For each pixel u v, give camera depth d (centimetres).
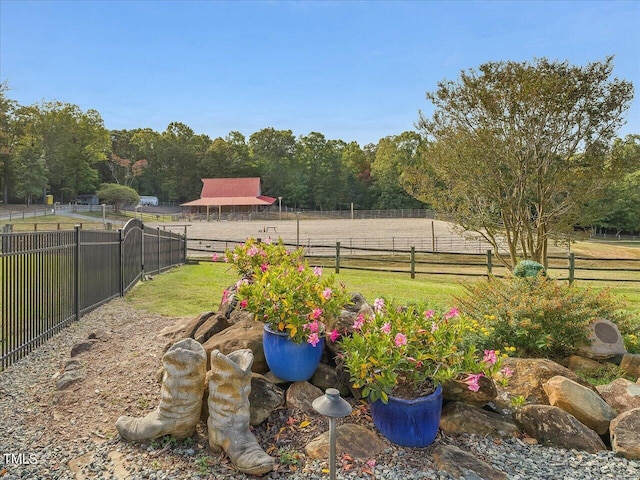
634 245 3369
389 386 271
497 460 277
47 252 532
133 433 284
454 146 955
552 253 2248
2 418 331
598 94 877
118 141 8100
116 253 824
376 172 7550
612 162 902
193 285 980
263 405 302
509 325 460
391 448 277
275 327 331
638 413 306
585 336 450
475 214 995
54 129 5869
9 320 454
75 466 264
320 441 277
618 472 269
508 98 880
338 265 1308
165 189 7562
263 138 7950
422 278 1312
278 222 5103
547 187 916
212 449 275
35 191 5003
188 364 281
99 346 485
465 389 318
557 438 298
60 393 368
